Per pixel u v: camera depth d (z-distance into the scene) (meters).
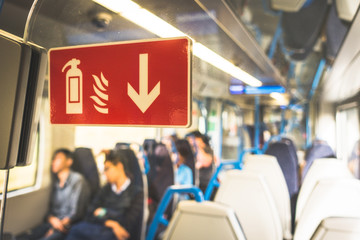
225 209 1.22
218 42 2.05
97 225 2.92
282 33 4.22
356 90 3.26
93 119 1.01
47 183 3.39
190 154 4.73
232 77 3.35
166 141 4.57
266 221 2.01
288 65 5.36
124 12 1.41
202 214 1.24
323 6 3.59
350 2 2.01
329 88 4.59
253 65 3.19
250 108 8.52
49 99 1.08
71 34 1.36
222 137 7.75
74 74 1.04
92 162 3.53
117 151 3.01
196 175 4.69
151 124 0.93
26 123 0.92
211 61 2.30
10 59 0.89
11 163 0.89
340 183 1.83
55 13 1.26
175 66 0.90
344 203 1.81
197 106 6.43
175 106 0.90
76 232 3.05
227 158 7.99
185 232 1.26
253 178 2.05
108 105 0.99
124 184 2.85
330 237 1.09
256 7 3.59
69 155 3.48
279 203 3.08
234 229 1.19
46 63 0.98
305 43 4.42
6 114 0.88
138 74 0.95
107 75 0.99
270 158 3.17
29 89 0.92
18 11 1.17
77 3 1.28
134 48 0.96
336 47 2.92
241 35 2.24
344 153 4.61
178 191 2.55
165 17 1.47
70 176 3.40
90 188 3.40
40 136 3.30
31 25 1.21
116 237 2.76
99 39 1.47
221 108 7.27
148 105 0.93
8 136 0.88
